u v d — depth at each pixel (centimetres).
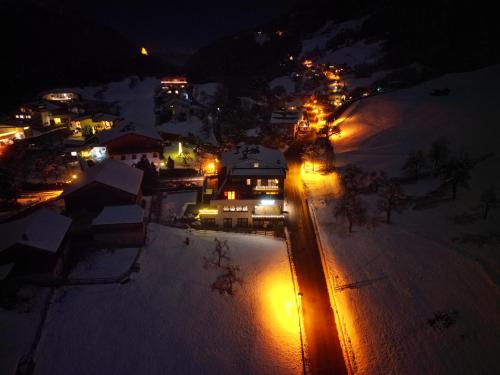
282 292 3388
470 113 6975
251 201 4356
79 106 8000
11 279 2936
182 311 2989
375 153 6475
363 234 4241
